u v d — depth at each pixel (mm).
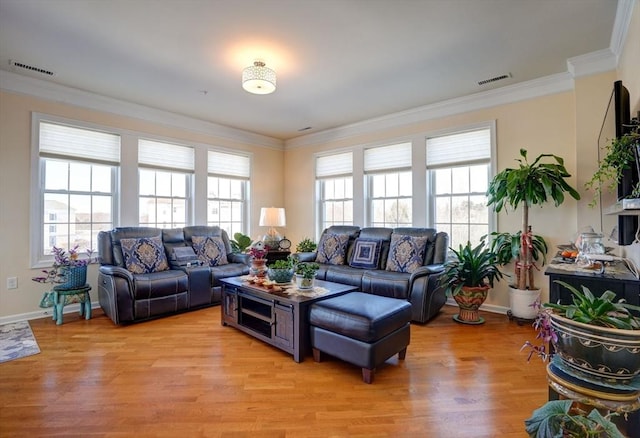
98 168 4102
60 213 3797
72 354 2645
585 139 3160
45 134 3637
